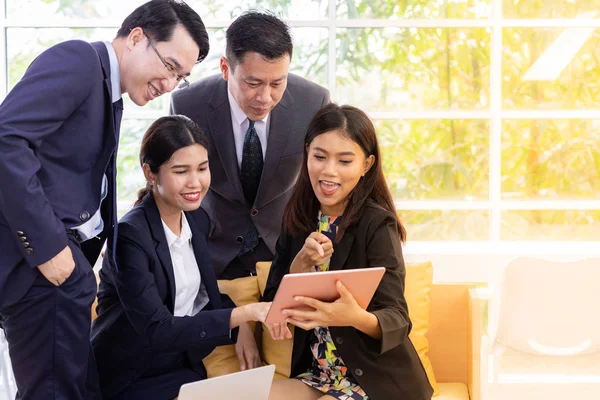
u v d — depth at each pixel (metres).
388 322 2.03
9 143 1.92
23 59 3.30
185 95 2.69
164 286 2.29
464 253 3.22
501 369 3.28
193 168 2.27
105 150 2.12
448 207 3.35
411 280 2.58
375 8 3.27
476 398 2.54
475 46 3.28
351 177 2.18
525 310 2.74
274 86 2.40
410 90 3.31
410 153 3.33
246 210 2.72
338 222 2.30
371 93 3.31
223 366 2.49
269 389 2.06
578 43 3.27
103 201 2.22
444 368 2.69
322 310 1.95
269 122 2.65
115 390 2.30
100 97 2.09
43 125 1.98
